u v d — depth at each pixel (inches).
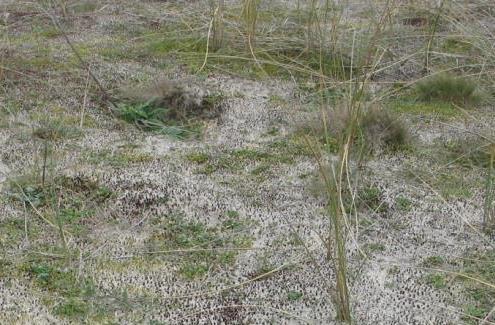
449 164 170.7
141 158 169.2
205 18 245.9
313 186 157.2
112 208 150.5
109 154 169.9
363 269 134.6
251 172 165.6
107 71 212.2
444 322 122.6
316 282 130.8
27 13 255.6
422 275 133.8
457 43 233.8
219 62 222.8
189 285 129.4
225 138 181.0
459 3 248.2
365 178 162.9
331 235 142.9
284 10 254.5
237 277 131.9
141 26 248.1
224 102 197.8
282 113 192.5
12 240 139.3
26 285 127.9
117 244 139.7
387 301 126.7
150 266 134.0
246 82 210.8
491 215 149.4
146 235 142.9
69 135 176.9
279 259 136.9
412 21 247.1
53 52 223.3
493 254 140.3
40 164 163.3
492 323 121.5
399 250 140.7
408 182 163.3
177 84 200.5
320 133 180.2
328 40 227.0
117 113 189.0
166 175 162.4
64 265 133.2
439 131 185.8
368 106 185.9
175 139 179.8
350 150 168.1
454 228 148.2
